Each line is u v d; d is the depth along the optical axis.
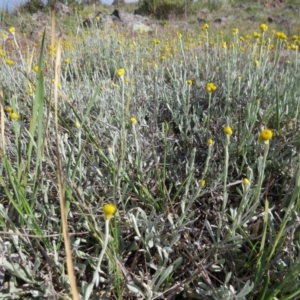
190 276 1.01
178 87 2.42
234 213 1.21
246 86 2.32
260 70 2.40
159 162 1.67
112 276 1.03
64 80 2.37
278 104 1.84
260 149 1.56
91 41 4.39
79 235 1.22
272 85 2.41
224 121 1.93
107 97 2.30
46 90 2.23
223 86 2.30
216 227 1.20
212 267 1.08
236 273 1.08
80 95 2.28
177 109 2.19
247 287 0.92
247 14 12.61
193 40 4.43
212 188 1.37
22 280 1.04
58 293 0.95
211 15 12.27
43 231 1.12
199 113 2.14
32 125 0.99
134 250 1.20
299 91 2.12
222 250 1.11
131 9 13.77
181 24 8.24
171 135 1.97
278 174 1.50
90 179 1.48
